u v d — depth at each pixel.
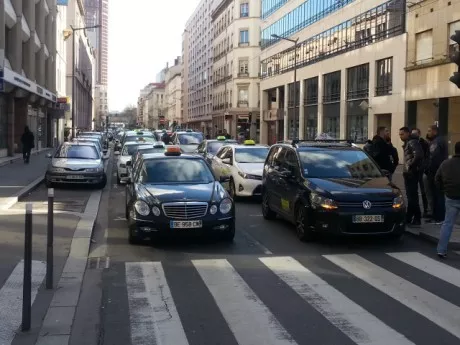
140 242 9.36
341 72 40.22
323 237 9.83
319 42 44.44
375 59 34.62
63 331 5.17
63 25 60.66
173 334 5.14
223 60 80.06
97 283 6.94
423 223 10.95
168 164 10.63
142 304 6.07
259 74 68.94
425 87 29.00
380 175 10.30
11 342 4.88
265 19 60.28
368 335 5.09
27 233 5.12
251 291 6.57
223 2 77.44
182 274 7.38
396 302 6.15
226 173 16.00
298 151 10.77
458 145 8.23
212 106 90.19
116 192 17.23
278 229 10.87
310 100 47.06
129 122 190.62
